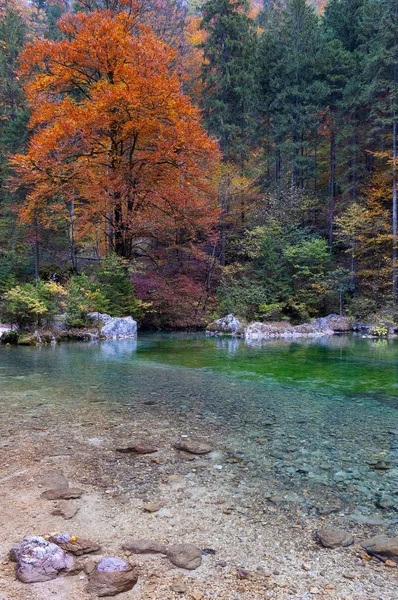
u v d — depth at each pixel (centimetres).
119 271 1628
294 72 2578
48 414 488
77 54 1482
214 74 2530
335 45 2692
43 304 1265
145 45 1480
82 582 193
